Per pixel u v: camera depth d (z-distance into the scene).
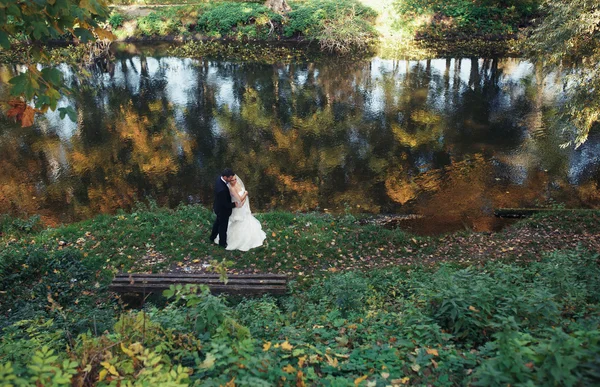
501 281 6.57
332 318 5.88
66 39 27.50
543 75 22.36
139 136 17.88
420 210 13.16
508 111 19.14
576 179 14.43
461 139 17.14
